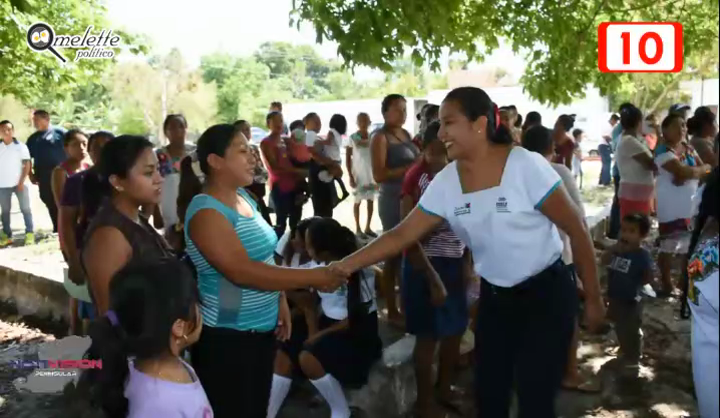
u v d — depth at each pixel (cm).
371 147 548
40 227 1037
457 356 408
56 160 866
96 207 344
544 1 684
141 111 4416
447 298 368
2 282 664
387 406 419
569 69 709
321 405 415
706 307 221
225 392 277
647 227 457
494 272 276
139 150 253
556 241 274
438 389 407
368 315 370
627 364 470
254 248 274
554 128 788
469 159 267
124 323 204
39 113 864
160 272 210
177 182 550
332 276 286
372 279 386
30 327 590
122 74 4372
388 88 4119
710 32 869
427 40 521
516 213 260
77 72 1066
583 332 539
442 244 366
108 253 238
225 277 264
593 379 445
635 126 682
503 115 604
